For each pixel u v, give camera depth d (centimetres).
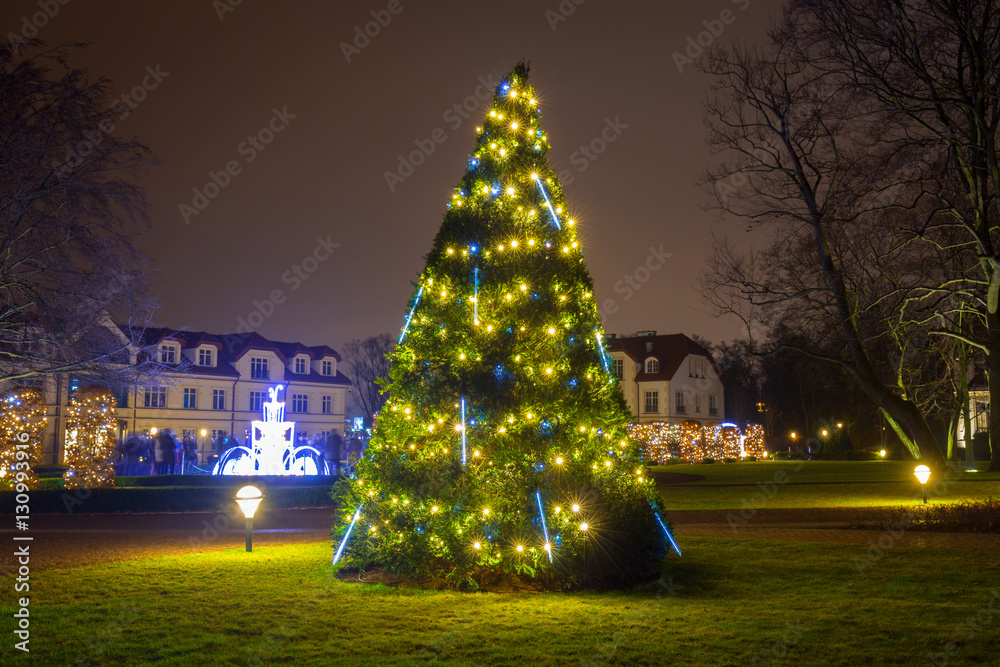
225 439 5766
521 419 980
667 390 7156
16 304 2250
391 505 1002
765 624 752
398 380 1070
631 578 973
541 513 945
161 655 662
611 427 1032
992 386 3075
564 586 933
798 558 1145
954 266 3152
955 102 2555
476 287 1049
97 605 838
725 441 5853
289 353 7206
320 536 1500
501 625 755
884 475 3219
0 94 2056
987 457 5275
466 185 1140
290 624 760
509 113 1154
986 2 2458
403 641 703
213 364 6538
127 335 2362
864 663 634
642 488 1035
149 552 1252
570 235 1112
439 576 975
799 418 7181
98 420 2370
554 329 1021
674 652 665
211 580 981
